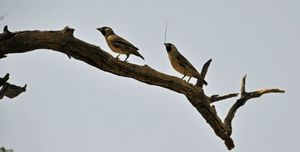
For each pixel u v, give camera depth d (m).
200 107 15.39
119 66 14.11
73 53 13.54
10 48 12.72
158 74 14.61
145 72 14.42
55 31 13.12
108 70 14.20
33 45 12.95
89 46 13.55
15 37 12.64
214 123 15.70
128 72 14.30
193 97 15.20
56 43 13.15
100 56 13.79
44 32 12.97
